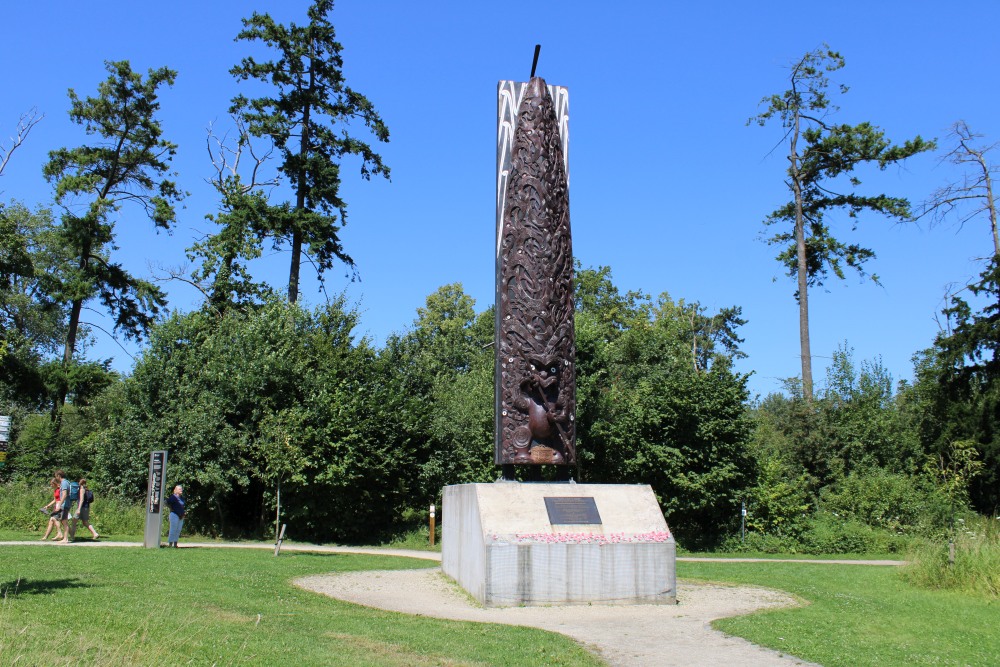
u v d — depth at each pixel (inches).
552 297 597.0
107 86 1520.7
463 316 2792.8
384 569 679.7
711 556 966.4
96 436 1185.4
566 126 665.6
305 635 356.2
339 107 1497.3
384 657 322.7
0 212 1483.8
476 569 522.0
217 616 384.2
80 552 652.1
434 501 1173.1
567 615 466.3
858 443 1304.1
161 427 1056.8
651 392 1117.1
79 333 2090.3
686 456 1053.2
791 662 345.4
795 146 1540.4
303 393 1112.8
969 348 1280.8
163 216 1534.2
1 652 262.5
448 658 330.3
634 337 1590.8
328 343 1211.2
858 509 1134.4
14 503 965.2
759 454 1151.0
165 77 1558.8
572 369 601.3
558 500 540.7
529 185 602.9
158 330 1138.7
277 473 982.4
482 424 1181.7
